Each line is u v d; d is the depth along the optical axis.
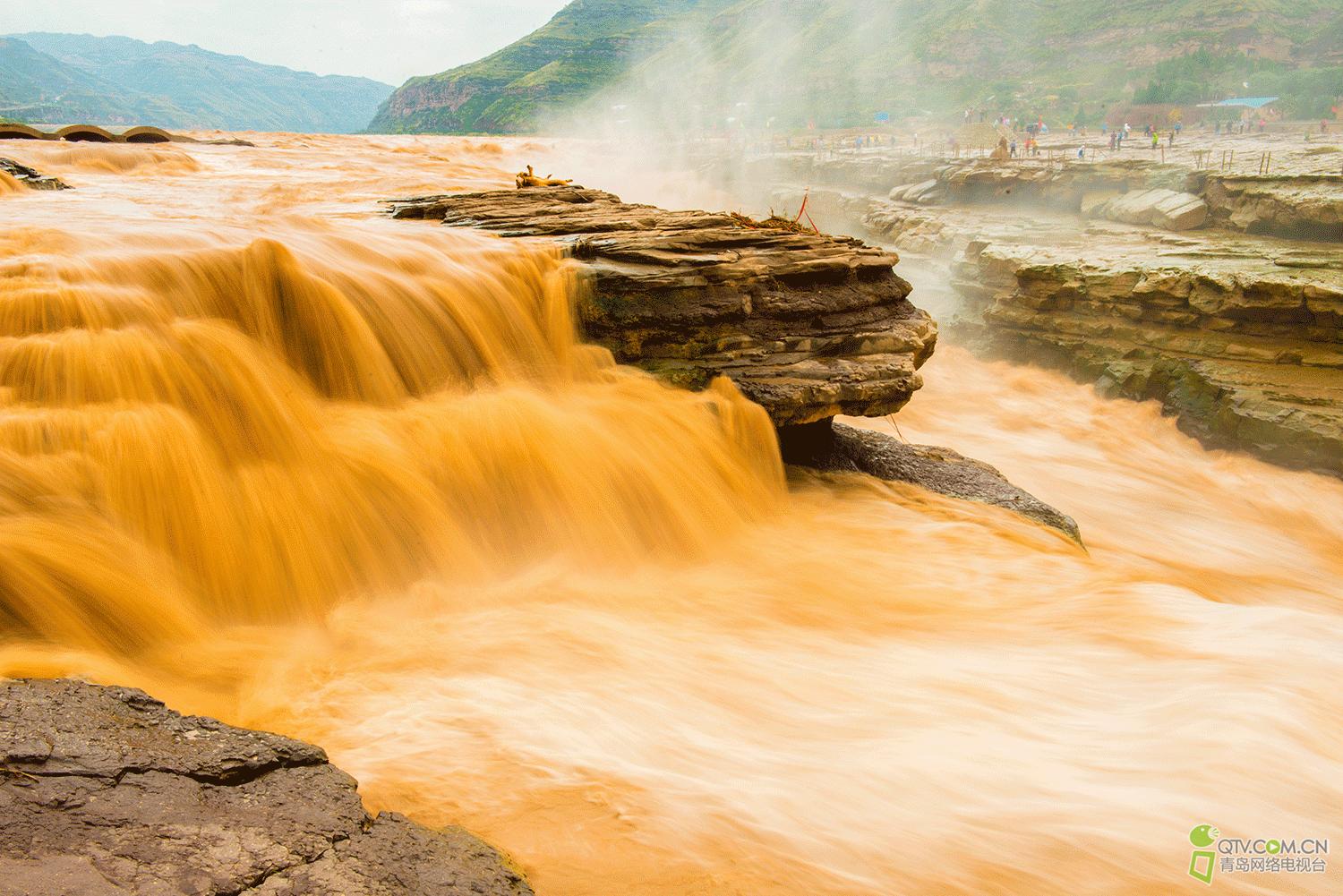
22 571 5.77
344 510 7.73
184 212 12.86
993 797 5.15
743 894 4.11
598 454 9.49
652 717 5.80
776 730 5.83
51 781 3.74
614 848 4.32
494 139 73.62
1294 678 6.67
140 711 4.45
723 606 7.99
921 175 53.59
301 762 4.37
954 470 12.31
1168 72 144.50
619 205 15.22
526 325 10.73
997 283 29.45
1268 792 5.30
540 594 7.81
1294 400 20.41
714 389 10.93
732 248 12.34
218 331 8.38
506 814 4.50
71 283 8.09
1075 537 11.34
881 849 4.61
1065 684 6.74
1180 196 33.59
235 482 7.40
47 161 20.45
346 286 9.45
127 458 6.87
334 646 6.55
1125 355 24.52
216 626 6.70
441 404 9.41
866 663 7.02
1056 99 164.88
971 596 8.46
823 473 11.75
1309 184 29.59
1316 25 173.00
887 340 11.95
